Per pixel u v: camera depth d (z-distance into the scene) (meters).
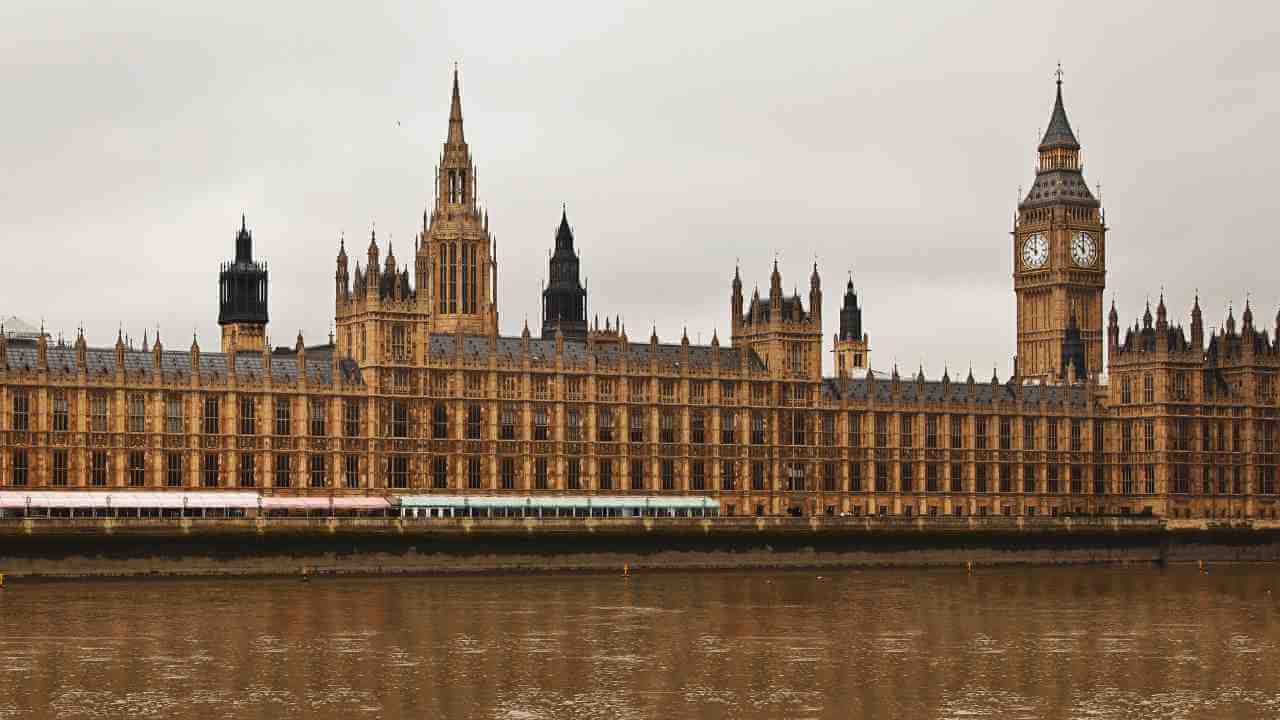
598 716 155.12
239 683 167.00
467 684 167.88
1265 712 160.62
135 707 156.38
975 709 160.25
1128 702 164.25
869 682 171.75
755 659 184.00
